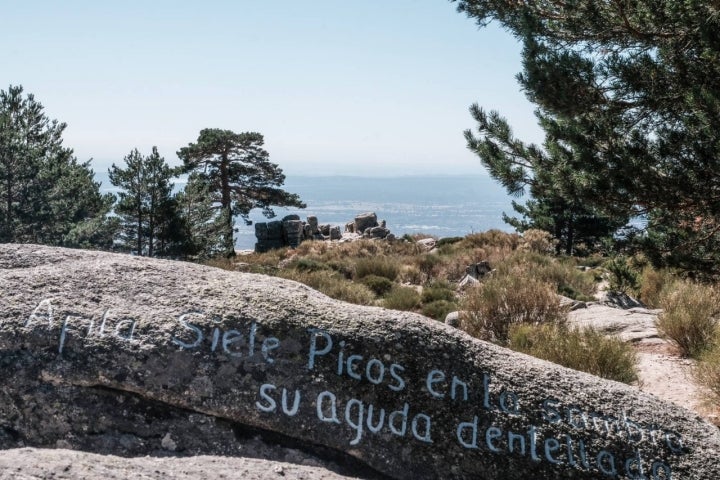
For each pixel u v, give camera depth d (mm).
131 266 3965
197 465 2865
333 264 21328
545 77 7387
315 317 3764
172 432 3244
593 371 6789
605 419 3912
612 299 14062
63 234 24375
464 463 3506
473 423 3625
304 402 3434
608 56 7367
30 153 23031
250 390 3389
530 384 3924
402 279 19625
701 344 7977
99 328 3428
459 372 3795
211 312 3627
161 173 26281
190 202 28094
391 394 3586
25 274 3727
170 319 3547
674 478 3756
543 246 26219
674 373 7285
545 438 3689
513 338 8359
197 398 3307
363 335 3736
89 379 3252
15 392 3203
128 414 3250
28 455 2551
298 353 3570
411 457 3455
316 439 3383
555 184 7809
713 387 6082
